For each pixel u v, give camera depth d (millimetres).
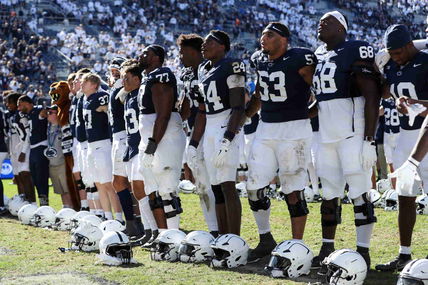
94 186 19422
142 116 14984
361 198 12055
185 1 83500
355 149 11930
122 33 76125
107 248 13375
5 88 59031
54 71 63344
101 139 18281
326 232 12477
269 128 12938
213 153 13594
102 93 18234
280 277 11766
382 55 11992
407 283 10133
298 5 90000
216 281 11594
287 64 12539
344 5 89438
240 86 13328
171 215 14844
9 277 12398
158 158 14680
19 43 63844
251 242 15688
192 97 14781
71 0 78250
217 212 14234
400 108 10500
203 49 13742
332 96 12055
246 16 84812
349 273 10867
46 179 22406
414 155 8961
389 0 84250
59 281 11914
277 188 26609
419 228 16812
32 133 22219
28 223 20297
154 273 12422
